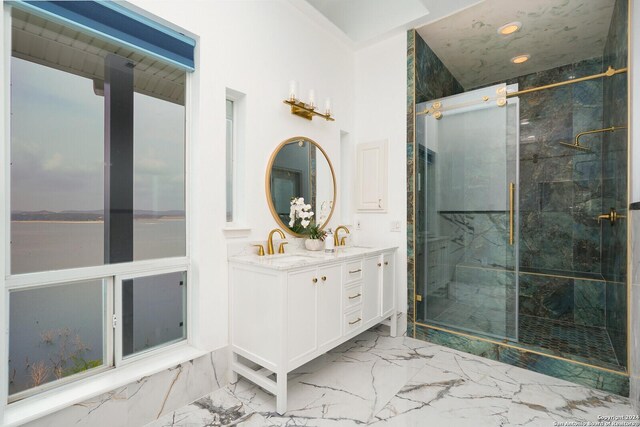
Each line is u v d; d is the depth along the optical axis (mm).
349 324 2146
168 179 1793
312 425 1544
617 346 2068
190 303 1870
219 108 1927
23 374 1316
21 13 1313
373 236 3014
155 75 1741
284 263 1720
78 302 1480
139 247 1677
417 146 2791
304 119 2568
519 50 3096
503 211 2396
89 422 1368
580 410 1669
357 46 3064
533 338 2510
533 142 3475
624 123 1958
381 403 1727
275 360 1664
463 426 1536
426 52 3000
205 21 1855
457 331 2523
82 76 1487
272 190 2270
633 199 1857
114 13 1522
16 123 1301
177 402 1677
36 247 1344
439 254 2680
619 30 2119
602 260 2924
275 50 2309
